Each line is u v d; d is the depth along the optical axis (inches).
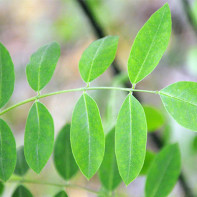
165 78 37.9
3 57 11.0
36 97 11.0
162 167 12.6
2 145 11.0
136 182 32.6
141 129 10.5
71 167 12.7
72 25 40.5
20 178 12.7
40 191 31.9
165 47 10.6
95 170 10.5
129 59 10.7
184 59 34.4
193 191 18.0
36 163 10.8
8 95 11.1
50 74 11.2
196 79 35.2
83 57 11.2
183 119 10.3
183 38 36.4
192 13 21.0
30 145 10.9
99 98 36.2
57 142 12.7
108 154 12.6
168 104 10.4
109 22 40.4
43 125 10.9
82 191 32.8
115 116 14.7
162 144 18.1
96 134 10.6
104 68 11.1
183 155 20.6
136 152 10.4
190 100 10.4
